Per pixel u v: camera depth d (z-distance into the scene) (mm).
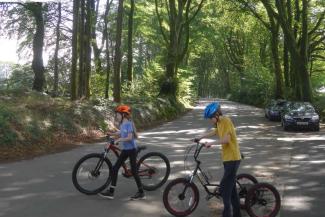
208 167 12758
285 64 48469
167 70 41938
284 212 8195
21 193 9234
